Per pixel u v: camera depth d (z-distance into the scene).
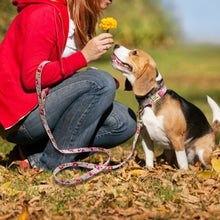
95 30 6.08
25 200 4.82
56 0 5.67
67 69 5.49
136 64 6.70
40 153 6.23
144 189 5.41
